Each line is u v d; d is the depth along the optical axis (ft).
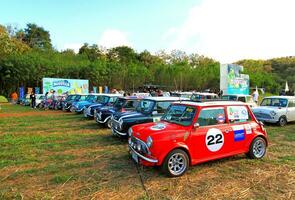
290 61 279.08
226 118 21.26
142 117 28.99
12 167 20.86
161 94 77.46
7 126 41.27
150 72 160.76
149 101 31.19
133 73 153.07
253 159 22.80
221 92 89.20
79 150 26.14
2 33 131.23
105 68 150.10
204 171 19.97
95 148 26.91
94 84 146.82
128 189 16.72
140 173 19.40
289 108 42.55
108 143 28.99
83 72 146.00
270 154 24.93
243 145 21.95
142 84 153.07
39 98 85.46
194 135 19.25
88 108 48.42
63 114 59.16
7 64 124.36
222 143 20.58
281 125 41.63
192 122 19.53
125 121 28.30
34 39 211.82
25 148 26.84
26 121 46.88
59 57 160.35
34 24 217.36
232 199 15.57
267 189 16.98
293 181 18.28
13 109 74.90
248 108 22.97
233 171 20.10
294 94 92.58
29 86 134.92
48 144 28.43
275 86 185.68
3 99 110.83
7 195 15.71
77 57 178.60
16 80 129.49
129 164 21.56
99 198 15.48
